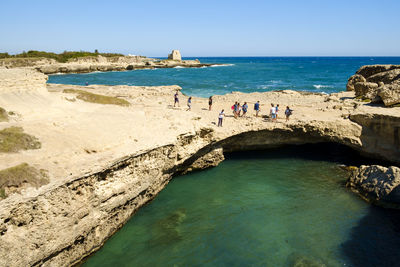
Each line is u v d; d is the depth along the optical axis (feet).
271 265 40.40
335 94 138.72
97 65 385.70
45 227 35.12
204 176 69.21
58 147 43.01
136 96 112.47
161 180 59.47
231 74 340.39
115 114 63.87
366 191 58.08
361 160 76.69
